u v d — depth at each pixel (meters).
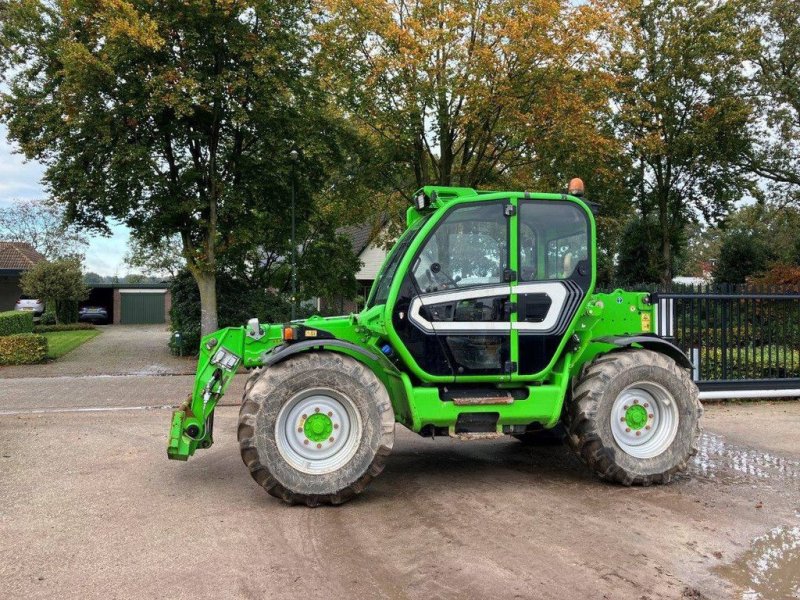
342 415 4.87
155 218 14.66
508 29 12.28
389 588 3.39
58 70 13.16
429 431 5.22
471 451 6.54
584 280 5.33
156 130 13.88
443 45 12.51
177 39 13.15
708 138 22.36
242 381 11.85
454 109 14.08
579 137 14.05
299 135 14.51
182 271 17.67
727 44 21.53
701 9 22.19
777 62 23.62
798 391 9.34
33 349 15.08
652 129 22.84
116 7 11.72
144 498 4.93
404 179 16.31
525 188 15.28
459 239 5.13
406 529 4.25
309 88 14.53
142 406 9.21
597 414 5.20
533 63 13.19
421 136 14.48
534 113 13.58
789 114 22.95
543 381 5.40
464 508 4.69
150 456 6.25
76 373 13.45
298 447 4.79
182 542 4.03
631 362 5.30
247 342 5.39
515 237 5.19
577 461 6.12
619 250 27.34
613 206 21.41
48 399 9.83
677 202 26.05
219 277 17.23
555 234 5.30
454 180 15.87
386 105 13.77
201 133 14.23
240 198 14.68
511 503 4.81
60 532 4.21
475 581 3.46
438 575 3.54
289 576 3.54
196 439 5.05
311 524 4.36
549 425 5.31
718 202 25.66
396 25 12.48
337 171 16.14
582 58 13.90
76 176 13.55
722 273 27.36
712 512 4.61
